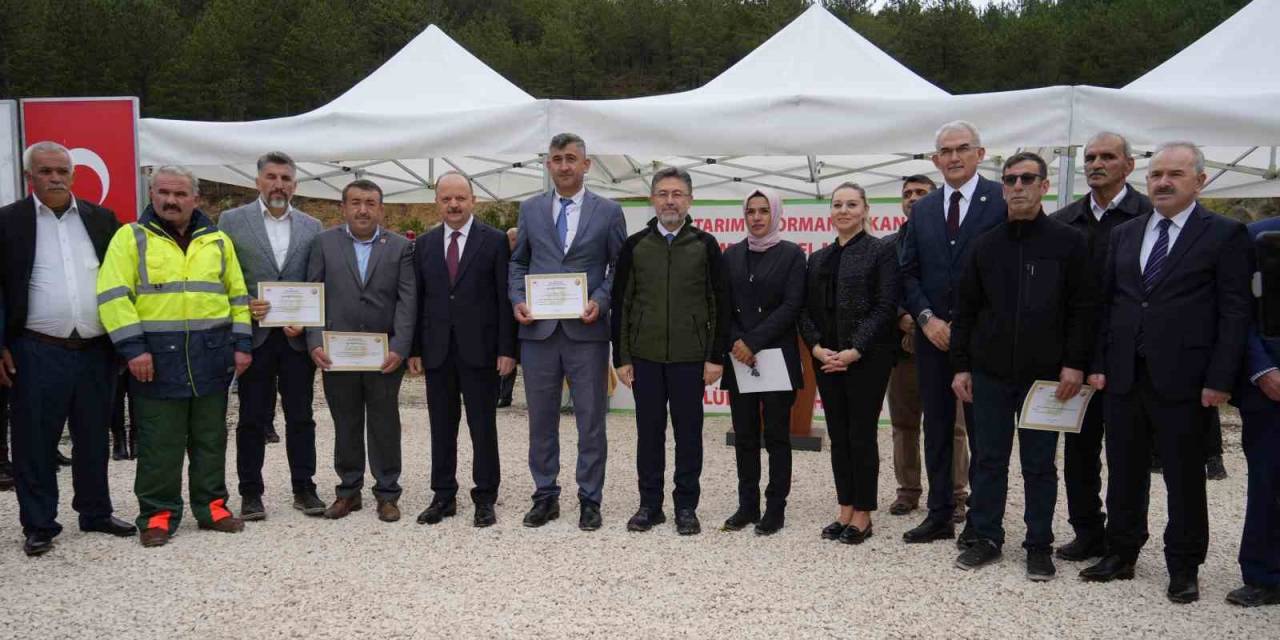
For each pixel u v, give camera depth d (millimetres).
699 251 4875
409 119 7055
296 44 48750
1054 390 4129
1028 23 59875
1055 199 8672
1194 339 3865
